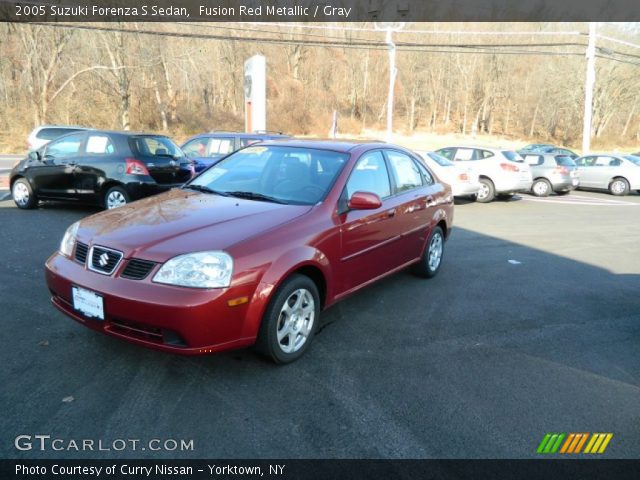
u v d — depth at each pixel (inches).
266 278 125.5
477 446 107.3
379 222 174.6
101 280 122.8
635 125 2349.9
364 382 132.0
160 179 329.4
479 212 480.4
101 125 1430.9
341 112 2159.2
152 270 118.9
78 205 381.1
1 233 276.1
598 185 723.4
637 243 341.1
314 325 147.0
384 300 198.8
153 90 1587.1
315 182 163.3
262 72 757.9
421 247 215.5
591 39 933.8
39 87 1262.3
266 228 134.0
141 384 124.5
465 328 173.5
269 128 1790.1
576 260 284.5
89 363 133.6
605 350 160.1
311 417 114.6
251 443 104.7
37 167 340.8
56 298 138.7
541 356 153.5
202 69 1660.9
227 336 120.6
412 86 2386.8
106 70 1304.1
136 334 121.0
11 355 136.3
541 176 651.5
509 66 2420.0
